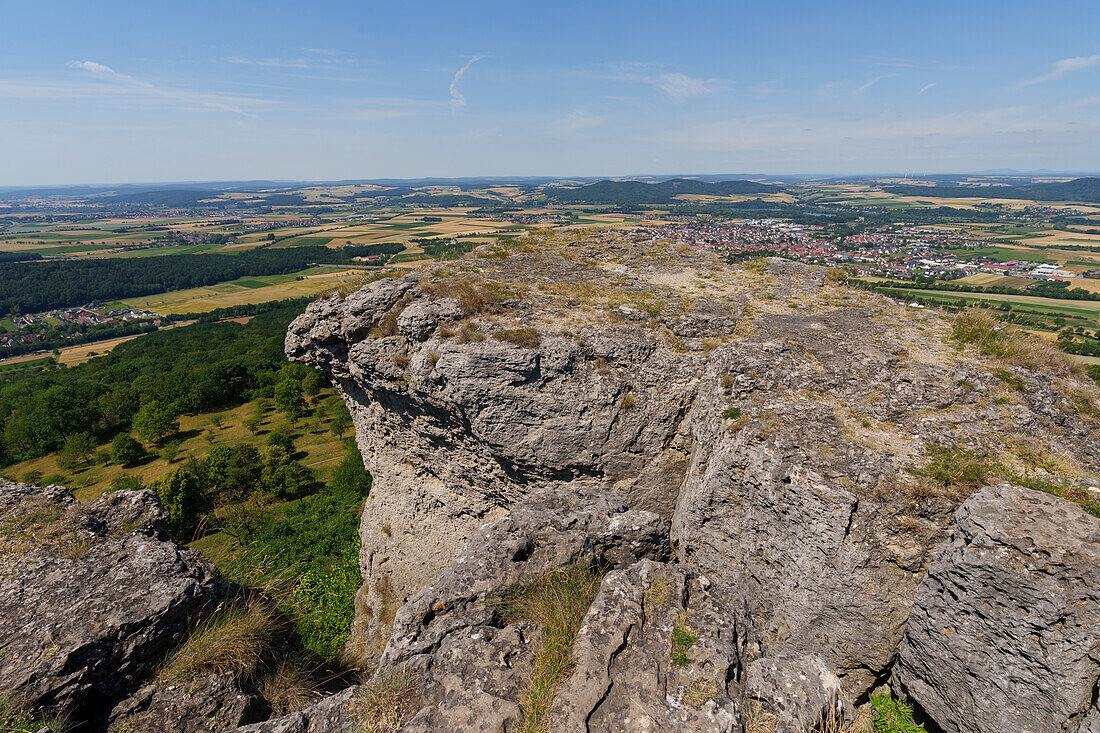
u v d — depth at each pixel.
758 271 17.67
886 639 8.21
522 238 21.58
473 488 13.97
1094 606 6.37
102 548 8.32
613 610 6.82
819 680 6.33
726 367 11.38
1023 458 8.56
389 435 14.98
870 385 10.37
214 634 7.39
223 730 6.28
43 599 7.25
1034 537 6.71
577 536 8.58
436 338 12.47
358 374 13.85
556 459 12.07
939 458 8.62
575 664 6.13
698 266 18.30
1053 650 6.54
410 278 14.94
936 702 7.68
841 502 8.21
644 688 5.83
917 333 12.43
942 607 7.38
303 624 10.15
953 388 10.01
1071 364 10.73
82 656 6.44
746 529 9.35
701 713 5.59
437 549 15.05
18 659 6.30
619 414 11.88
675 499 12.36
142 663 6.89
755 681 6.21
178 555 8.28
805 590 8.56
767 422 9.80
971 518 7.20
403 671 6.44
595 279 16.53
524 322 12.82
